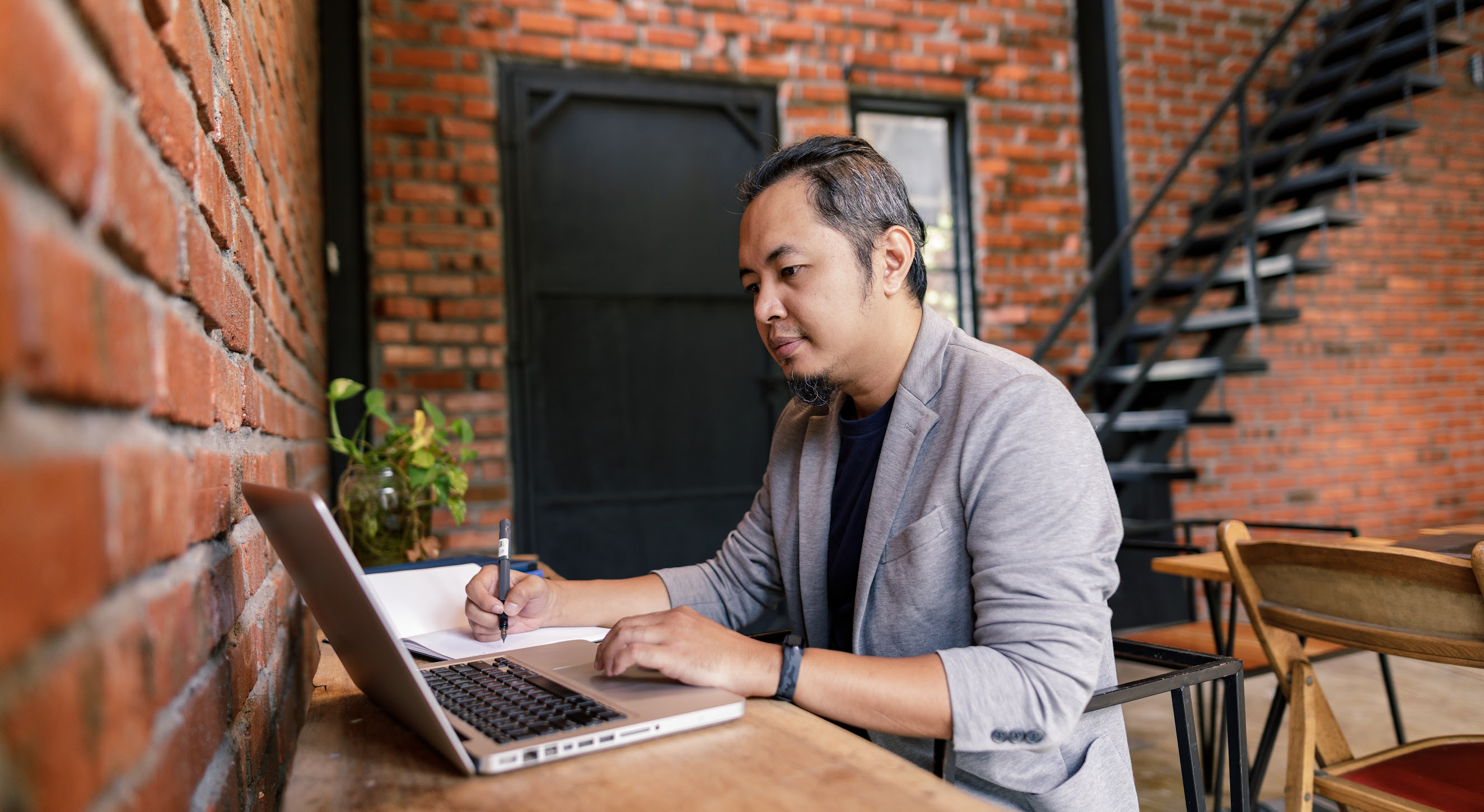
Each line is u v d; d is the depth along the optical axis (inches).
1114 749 38.6
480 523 126.9
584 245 134.4
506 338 129.5
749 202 40.4
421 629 43.1
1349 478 181.9
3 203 10.8
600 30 134.5
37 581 11.6
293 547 27.0
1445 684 118.3
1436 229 194.1
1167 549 85.7
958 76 155.9
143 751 16.7
